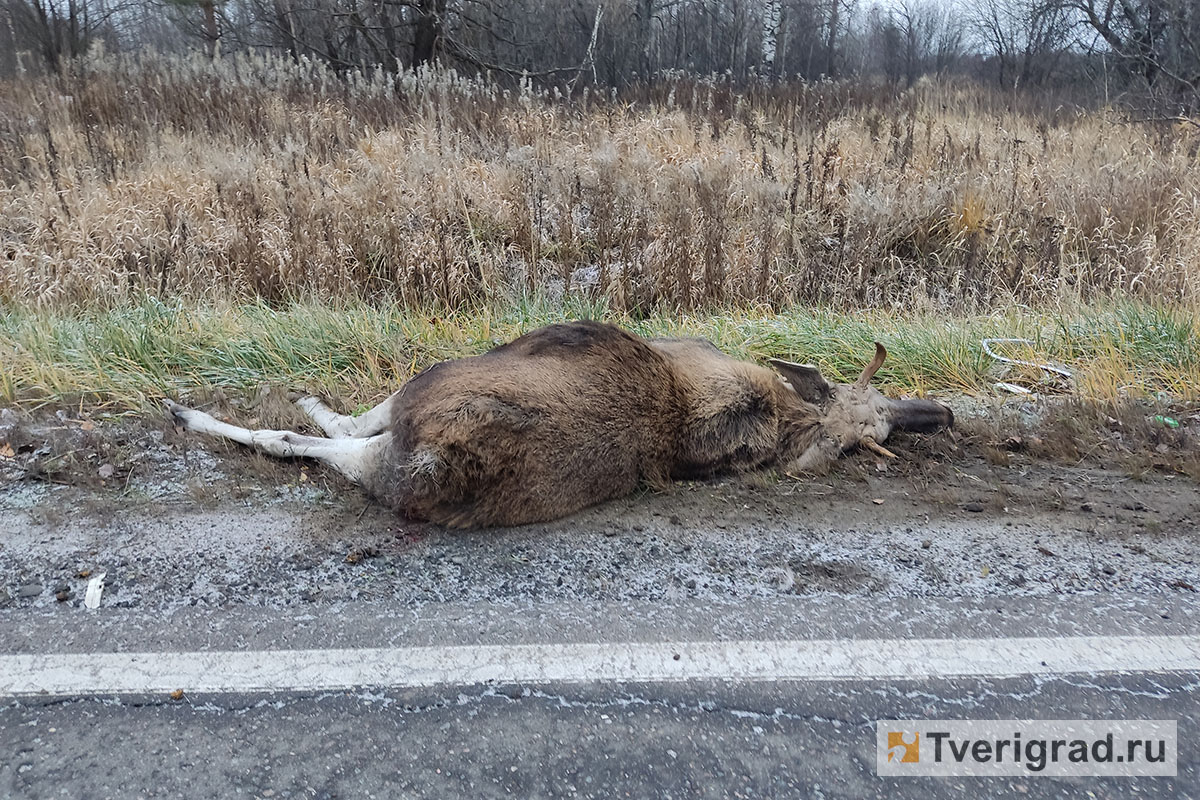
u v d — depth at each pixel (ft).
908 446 17.69
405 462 13.04
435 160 30.12
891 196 28.96
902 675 10.25
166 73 45.85
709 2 71.82
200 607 11.05
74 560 11.96
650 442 14.75
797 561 12.87
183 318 21.08
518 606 11.39
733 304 25.34
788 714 9.59
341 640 10.51
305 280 24.22
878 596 11.93
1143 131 40.19
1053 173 31.48
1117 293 25.21
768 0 59.88
